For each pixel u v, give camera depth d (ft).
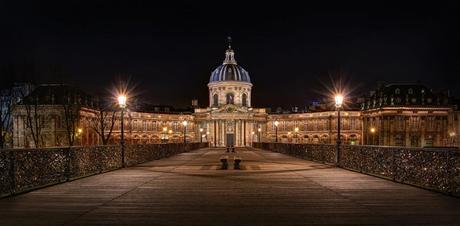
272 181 65.72
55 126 322.96
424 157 56.24
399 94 385.50
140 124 428.97
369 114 406.21
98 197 50.16
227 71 461.37
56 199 48.85
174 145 175.63
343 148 91.20
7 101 266.16
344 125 425.69
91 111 356.59
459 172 48.34
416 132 380.78
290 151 162.20
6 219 38.68
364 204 45.42
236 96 460.96
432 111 380.78
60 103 321.93
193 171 84.23
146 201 47.44
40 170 58.18
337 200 47.88
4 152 50.06
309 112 451.53
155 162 116.16
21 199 48.91
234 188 57.67
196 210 42.34
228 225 36.19
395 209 42.73
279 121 472.85
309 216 39.58
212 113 452.76
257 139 459.32
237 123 451.53
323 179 68.44
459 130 370.94
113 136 388.98
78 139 322.14
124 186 59.98
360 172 79.56
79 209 43.04
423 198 49.01
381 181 65.36
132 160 102.89
